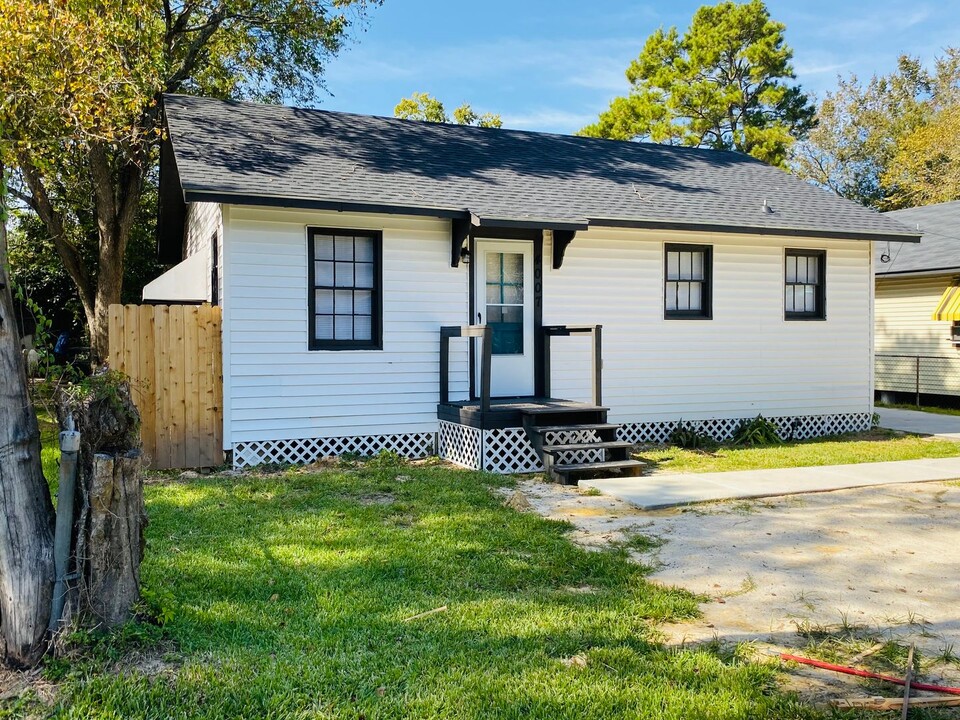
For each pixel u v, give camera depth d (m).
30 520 3.62
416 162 11.28
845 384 13.18
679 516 6.96
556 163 12.84
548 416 9.49
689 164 14.55
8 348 3.62
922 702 3.39
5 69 11.75
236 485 8.03
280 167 9.77
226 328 9.23
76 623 3.59
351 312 10.05
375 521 6.55
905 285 19.20
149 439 9.02
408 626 4.20
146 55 14.32
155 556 5.39
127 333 8.91
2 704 3.26
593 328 9.82
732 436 12.29
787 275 12.78
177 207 14.36
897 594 4.89
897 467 9.41
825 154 42.78
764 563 5.52
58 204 18.67
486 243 10.70
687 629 4.30
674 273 11.97
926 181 35.09
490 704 3.34
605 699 3.38
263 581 4.89
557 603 4.61
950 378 17.88
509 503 7.28
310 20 17.44
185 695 3.36
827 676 3.71
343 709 3.29
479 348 10.66
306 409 9.71
